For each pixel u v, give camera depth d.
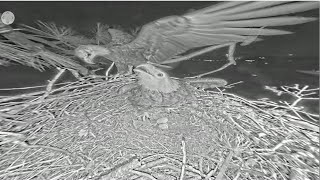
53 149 1.30
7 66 1.79
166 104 1.43
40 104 1.47
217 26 1.34
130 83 1.50
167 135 1.41
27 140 1.34
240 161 1.31
